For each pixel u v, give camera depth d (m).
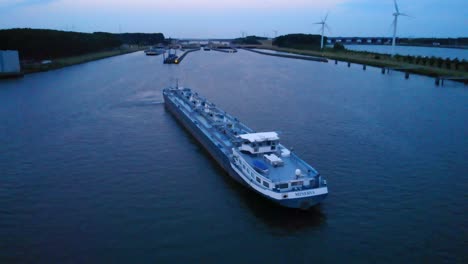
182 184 48.25
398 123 78.12
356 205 42.66
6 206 42.19
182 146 63.44
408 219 39.81
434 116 84.25
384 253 34.25
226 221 39.41
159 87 125.19
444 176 50.75
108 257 33.25
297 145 63.06
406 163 55.28
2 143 64.25
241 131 61.62
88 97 106.19
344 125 76.38
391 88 125.19
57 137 67.69
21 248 34.38
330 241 36.03
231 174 49.53
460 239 36.28
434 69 164.88
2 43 184.25
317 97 108.31
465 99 104.69
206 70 182.12
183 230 37.62
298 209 41.28
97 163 55.09
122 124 77.25
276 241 36.00
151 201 43.53
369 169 52.94
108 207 42.00
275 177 42.75
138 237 36.28
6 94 110.12
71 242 35.38
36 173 51.38
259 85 131.88
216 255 33.78
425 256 33.78
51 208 41.72
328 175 50.84
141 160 56.53
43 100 101.25
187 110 76.88
